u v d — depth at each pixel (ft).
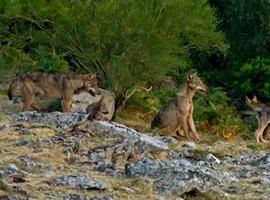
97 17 75.20
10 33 82.99
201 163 49.98
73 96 72.90
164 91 85.81
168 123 67.15
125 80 77.46
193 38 79.41
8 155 49.06
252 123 83.30
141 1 75.82
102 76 78.54
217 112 77.87
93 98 73.61
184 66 83.35
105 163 48.29
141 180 43.73
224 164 51.52
